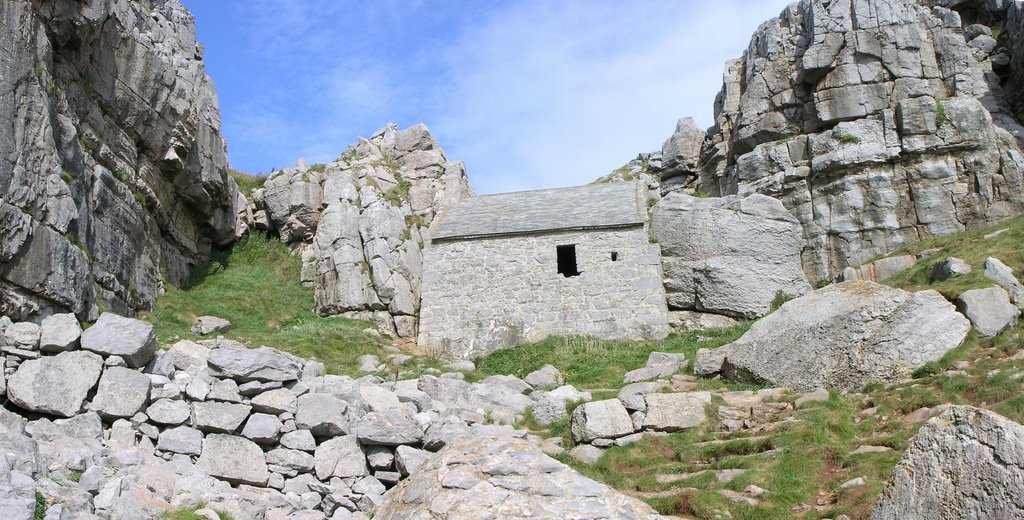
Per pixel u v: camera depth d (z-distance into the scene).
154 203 20.78
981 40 25.41
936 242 21.00
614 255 22.91
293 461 10.25
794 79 25.44
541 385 17.03
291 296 24.88
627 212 23.98
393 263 24.19
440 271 23.55
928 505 7.29
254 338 19.02
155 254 20.98
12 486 6.98
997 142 22.83
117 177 18.64
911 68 24.20
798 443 11.62
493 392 14.79
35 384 9.56
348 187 26.22
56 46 16.23
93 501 7.92
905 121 23.12
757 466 11.09
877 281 19.91
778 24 26.39
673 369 16.81
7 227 12.94
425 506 7.42
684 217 23.56
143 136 19.72
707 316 22.41
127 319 10.55
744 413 13.40
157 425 10.16
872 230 22.64
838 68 24.45
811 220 23.41
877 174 23.05
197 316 20.36
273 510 9.55
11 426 9.02
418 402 12.34
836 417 12.41
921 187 22.64
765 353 15.18
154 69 19.59
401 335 23.23
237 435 10.32
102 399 9.89
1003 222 20.81
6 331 9.96
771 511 9.77
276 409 10.57
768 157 24.61
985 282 15.12
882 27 24.64
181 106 20.84
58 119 15.50
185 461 9.77
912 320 14.09
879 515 7.73
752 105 25.78
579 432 13.16
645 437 12.92
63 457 8.43
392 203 26.80
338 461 10.43
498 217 25.20
